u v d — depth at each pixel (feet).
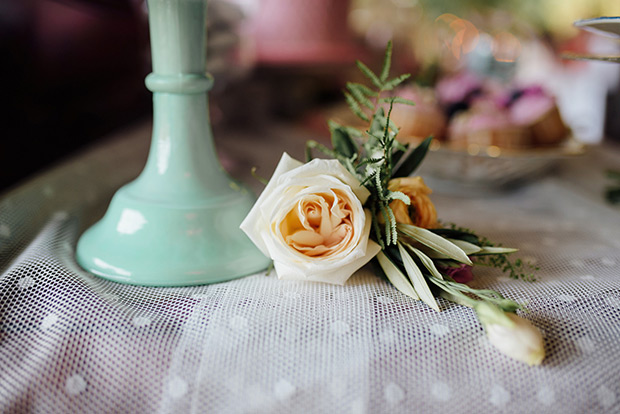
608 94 3.49
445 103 1.92
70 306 0.98
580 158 2.19
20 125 1.67
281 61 2.69
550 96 1.81
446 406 0.89
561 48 4.77
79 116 2.01
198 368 0.91
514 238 1.36
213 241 1.13
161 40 1.15
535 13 4.08
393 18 3.80
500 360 0.92
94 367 0.93
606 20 1.06
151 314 0.99
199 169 1.20
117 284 1.09
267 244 1.02
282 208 0.99
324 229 1.02
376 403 0.88
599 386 0.91
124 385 0.92
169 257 1.10
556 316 1.00
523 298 1.04
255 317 0.97
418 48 3.59
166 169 1.19
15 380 0.92
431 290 1.05
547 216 1.59
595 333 0.97
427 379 0.90
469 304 0.98
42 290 1.02
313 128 2.51
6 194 1.37
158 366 0.92
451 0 3.54
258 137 2.48
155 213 1.13
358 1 3.76
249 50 2.14
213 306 1.01
